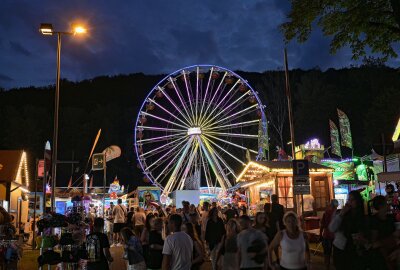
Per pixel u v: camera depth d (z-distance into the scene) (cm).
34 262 1688
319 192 2184
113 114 9862
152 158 9462
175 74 4203
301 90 6675
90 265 845
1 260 1123
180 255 725
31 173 7100
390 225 679
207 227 1164
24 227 2930
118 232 2153
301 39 1423
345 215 748
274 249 708
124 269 1438
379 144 1700
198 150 4272
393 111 4888
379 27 1298
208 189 4141
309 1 1359
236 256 774
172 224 742
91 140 9362
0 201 2523
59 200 4103
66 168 8744
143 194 3403
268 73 7712
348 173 3288
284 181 2198
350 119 6256
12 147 8100
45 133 9075
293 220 695
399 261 652
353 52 1372
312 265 1351
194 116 4038
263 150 3834
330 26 1353
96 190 4653
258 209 2181
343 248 738
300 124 6550
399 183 1903
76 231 1105
